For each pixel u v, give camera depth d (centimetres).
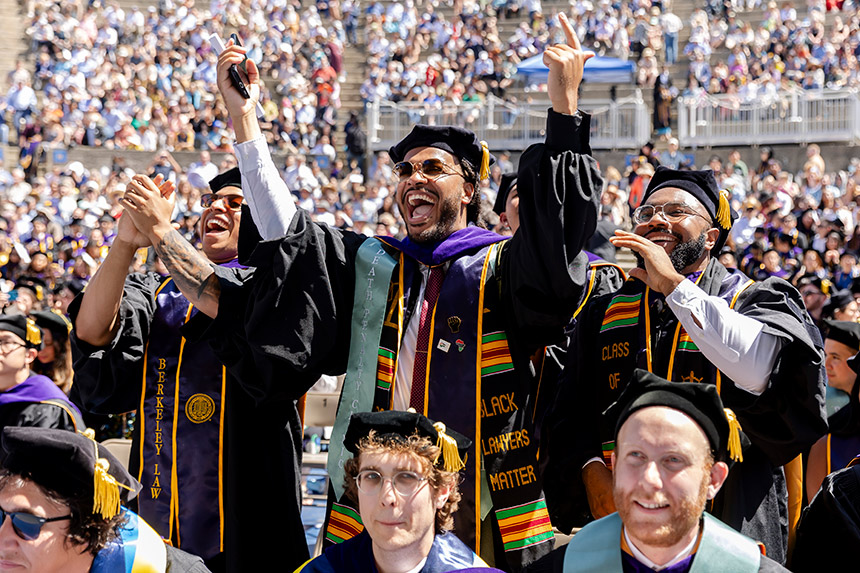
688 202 404
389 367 389
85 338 427
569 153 369
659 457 277
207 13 2698
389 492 307
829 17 2783
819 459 482
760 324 366
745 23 2706
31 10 2602
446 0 2958
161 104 2452
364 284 400
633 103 2291
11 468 303
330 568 325
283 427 431
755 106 2277
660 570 289
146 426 436
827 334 537
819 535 359
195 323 412
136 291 450
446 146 407
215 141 2350
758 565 288
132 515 330
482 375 384
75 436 307
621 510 282
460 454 335
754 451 384
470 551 323
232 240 462
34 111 2308
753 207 1728
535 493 382
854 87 2461
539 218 366
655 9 2753
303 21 2728
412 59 2672
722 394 380
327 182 2166
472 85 2547
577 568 299
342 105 2641
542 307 378
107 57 2541
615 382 404
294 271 391
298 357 385
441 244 401
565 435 409
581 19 2722
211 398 429
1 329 493
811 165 1984
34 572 302
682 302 365
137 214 402
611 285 510
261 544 424
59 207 1861
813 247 1466
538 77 2358
